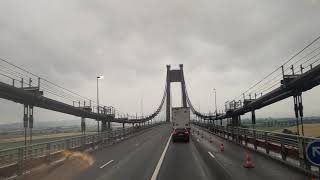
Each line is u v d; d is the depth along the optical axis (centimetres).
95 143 3416
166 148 3316
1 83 2731
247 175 1562
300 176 1503
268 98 3509
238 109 4878
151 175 1630
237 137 3744
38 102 3278
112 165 2053
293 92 2680
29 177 1620
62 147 2509
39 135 9781
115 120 7038
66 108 4178
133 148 3391
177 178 1529
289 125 7569
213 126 6400
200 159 2305
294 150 1898
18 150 1692
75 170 1845
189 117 5403
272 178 1459
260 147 2884
